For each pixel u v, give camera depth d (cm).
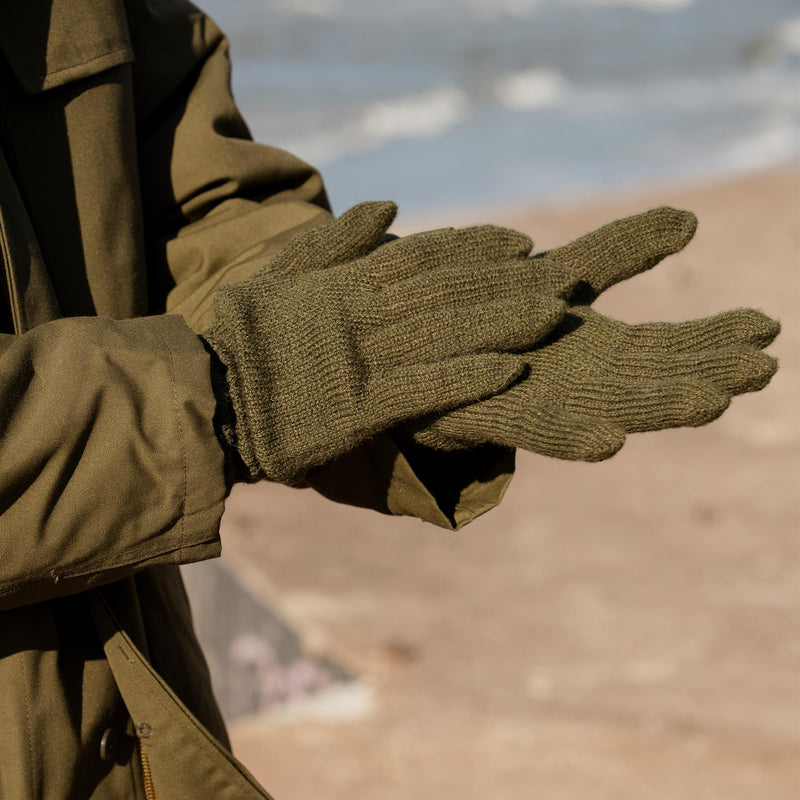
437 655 378
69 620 118
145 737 115
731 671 369
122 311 127
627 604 419
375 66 2470
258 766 319
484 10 3241
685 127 1719
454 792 305
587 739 329
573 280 116
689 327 113
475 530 489
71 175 125
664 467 560
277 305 112
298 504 518
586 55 2689
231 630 382
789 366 681
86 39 124
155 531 103
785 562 456
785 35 2814
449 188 1341
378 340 110
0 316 116
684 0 3606
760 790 302
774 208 1085
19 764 109
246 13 2888
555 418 104
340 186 1363
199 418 103
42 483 99
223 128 145
